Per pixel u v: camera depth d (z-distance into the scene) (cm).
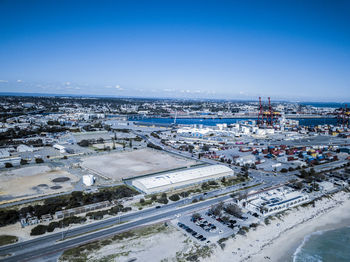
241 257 9819
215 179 18150
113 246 9869
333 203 15150
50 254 9300
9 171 18712
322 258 10175
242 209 13538
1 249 9519
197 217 12119
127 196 14675
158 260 9181
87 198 13688
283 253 10338
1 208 12812
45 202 13362
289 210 13712
